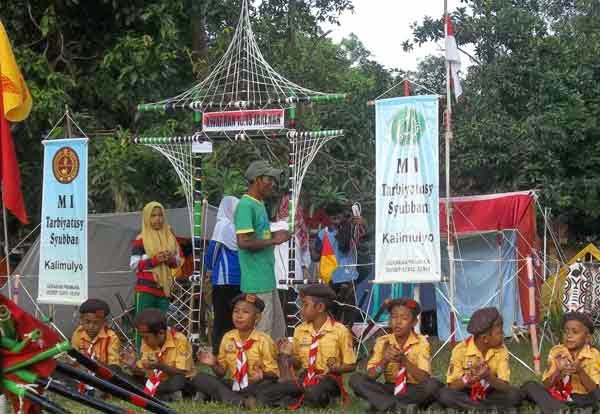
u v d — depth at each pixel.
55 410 4.34
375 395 7.56
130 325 11.98
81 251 10.05
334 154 14.81
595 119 16.14
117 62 13.70
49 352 4.40
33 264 11.73
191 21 14.63
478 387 7.45
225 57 11.11
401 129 9.26
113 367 8.30
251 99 11.48
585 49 16.97
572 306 11.77
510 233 11.83
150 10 13.73
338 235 11.89
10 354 4.40
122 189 13.19
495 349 7.50
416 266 9.16
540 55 16.39
